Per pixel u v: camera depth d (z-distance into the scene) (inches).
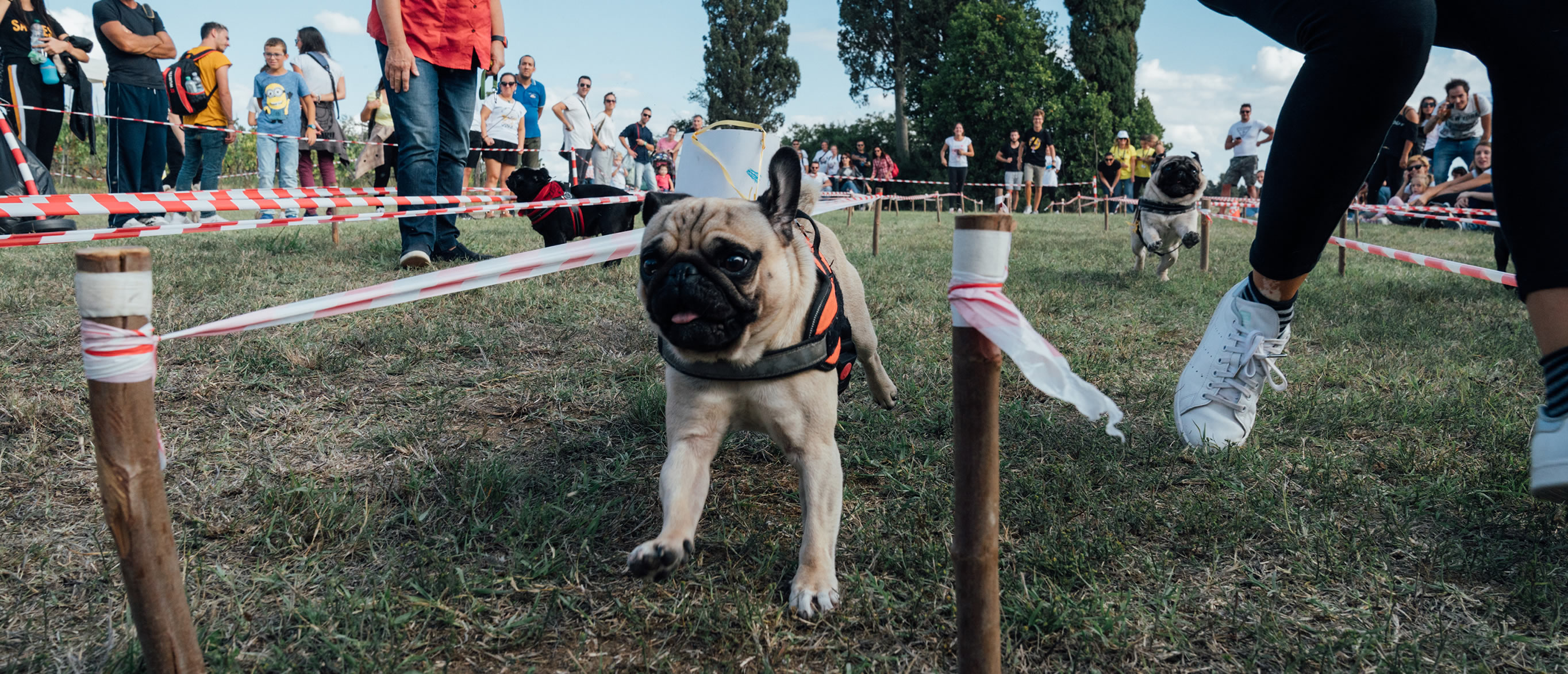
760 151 158.2
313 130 374.9
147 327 51.6
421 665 69.5
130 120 300.5
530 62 471.2
